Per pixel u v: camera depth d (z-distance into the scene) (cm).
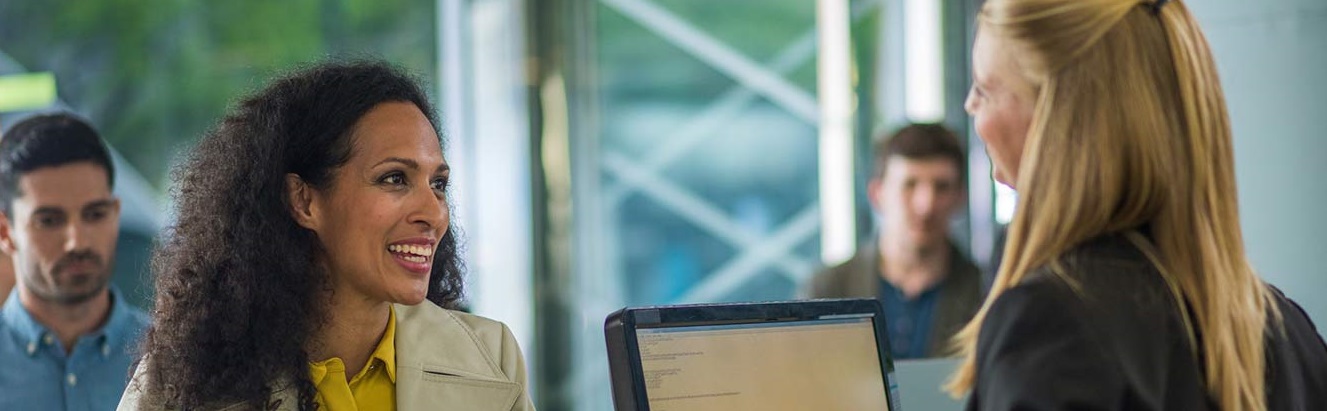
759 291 533
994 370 123
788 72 525
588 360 545
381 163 167
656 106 539
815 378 156
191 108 522
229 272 170
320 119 168
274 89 173
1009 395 120
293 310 168
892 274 343
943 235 338
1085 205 128
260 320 167
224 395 167
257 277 168
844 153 516
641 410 143
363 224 166
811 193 526
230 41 523
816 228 525
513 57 538
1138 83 128
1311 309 288
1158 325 124
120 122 518
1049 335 121
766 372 153
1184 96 129
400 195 167
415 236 167
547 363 543
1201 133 130
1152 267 126
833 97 517
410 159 168
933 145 339
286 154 169
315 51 521
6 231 272
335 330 172
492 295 538
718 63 533
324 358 171
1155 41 129
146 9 523
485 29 536
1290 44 286
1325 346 145
